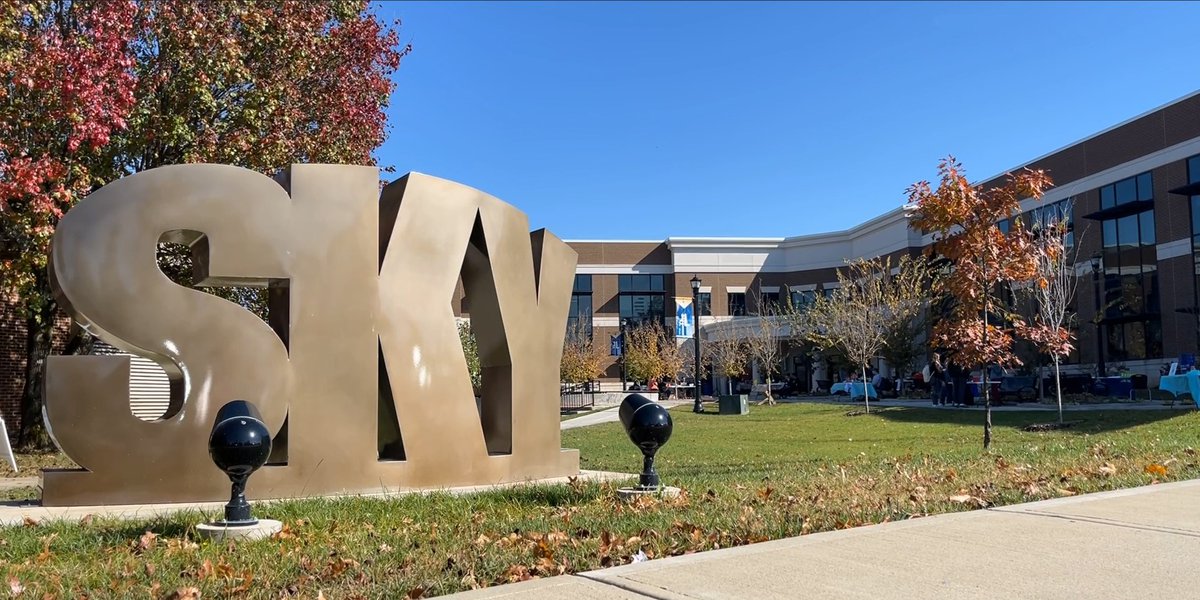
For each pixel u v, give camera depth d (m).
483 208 11.36
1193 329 35.50
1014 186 13.13
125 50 16.67
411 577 5.37
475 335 11.95
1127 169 38.75
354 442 10.01
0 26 14.37
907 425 21.78
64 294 8.88
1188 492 8.12
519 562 5.76
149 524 7.52
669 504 8.27
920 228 13.93
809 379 57.31
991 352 13.54
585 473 12.05
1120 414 21.12
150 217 9.23
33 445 19.44
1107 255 39.78
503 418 11.58
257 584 5.35
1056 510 7.15
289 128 19.59
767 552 5.65
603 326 62.31
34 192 14.08
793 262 61.44
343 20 20.91
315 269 9.99
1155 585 4.77
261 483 9.58
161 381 22.62
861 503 7.90
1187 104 36.06
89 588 5.38
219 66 17.78
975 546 5.78
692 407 37.56
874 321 38.00
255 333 9.60
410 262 10.59
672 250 62.03
